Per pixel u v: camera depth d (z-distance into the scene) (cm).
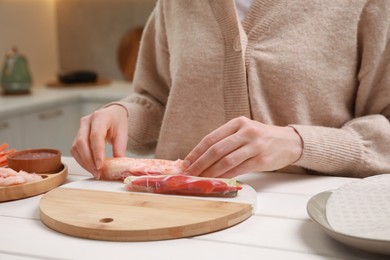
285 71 96
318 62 96
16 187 77
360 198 64
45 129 210
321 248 57
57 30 281
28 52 260
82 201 70
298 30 96
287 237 60
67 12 276
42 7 269
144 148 120
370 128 88
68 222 62
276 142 78
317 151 82
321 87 97
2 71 222
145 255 56
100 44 273
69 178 88
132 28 263
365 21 93
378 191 65
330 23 95
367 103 99
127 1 260
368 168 85
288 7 97
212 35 102
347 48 95
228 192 71
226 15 99
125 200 70
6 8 242
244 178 86
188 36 104
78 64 281
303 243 58
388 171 86
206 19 103
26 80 223
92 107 227
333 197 65
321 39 95
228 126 79
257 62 98
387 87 94
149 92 122
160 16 116
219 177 77
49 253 57
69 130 226
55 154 90
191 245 58
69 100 221
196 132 107
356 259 54
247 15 100
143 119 113
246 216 66
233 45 98
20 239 61
